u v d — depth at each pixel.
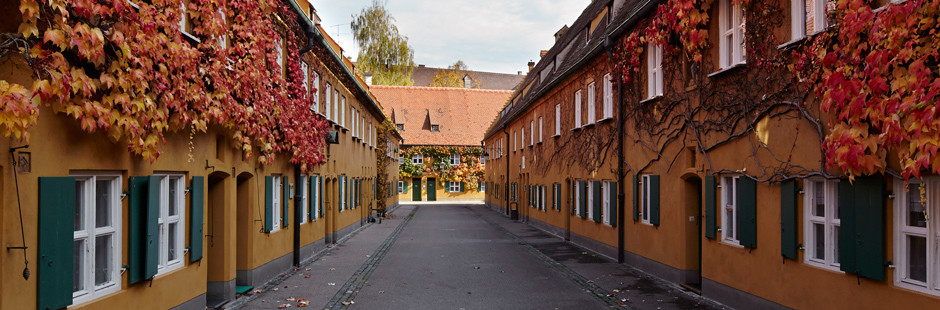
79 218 5.82
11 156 4.78
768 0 7.78
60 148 5.32
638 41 12.34
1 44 4.49
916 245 5.77
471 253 16.14
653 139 12.05
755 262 8.25
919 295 5.52
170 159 7.29
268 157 10.97
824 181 6.94
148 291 6.80
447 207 44.81
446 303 9.38
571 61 19.34
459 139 55.91
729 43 9.15
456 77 69.19
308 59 13.85
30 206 4.98
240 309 8.85
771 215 7.84
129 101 5.69
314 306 9.12
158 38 6.17
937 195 5.48
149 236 6.66
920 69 5.04
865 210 6.11
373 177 29.97
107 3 5.16
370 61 50.47
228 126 8.73
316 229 15.79
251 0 9.49
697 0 9.57
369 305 9.22
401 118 55.59
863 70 5.78
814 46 6.50
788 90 7.33
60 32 4.71
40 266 5.05
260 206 10.95
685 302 9.38
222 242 9.31
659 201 11.81
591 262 14.25
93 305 5.78
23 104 4.30
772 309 7.82
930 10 4.93
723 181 9.29
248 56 9.39
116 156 6.17
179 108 6.82
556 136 21.16
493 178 42.25
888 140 5.42
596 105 15.97
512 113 32.22
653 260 12.20
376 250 16.78
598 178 15.88
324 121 15.41
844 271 6.46
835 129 6.18
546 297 9.84
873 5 5.79
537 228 25.09
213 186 9.29
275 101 10.84
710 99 9.50
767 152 7.88
